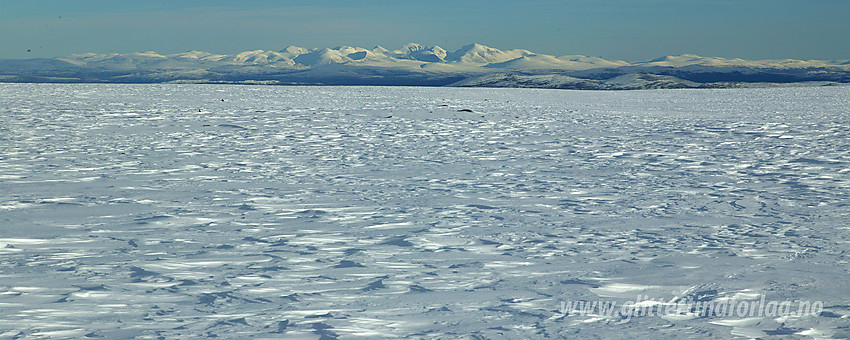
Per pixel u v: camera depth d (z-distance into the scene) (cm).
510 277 504
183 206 816
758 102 3825
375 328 390
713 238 641
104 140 1555
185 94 3819
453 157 1327
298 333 381
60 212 771
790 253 575
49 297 449
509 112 2730
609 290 468
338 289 473
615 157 1338
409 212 783
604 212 782
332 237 652
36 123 1922
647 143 1599
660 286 476
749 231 673
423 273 518
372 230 684
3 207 796
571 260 557
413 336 377
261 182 1010
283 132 1797
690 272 513
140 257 566
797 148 1491
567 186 983
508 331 384
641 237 647
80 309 424
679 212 780
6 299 444
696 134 1830
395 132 1827
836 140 1661
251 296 455
